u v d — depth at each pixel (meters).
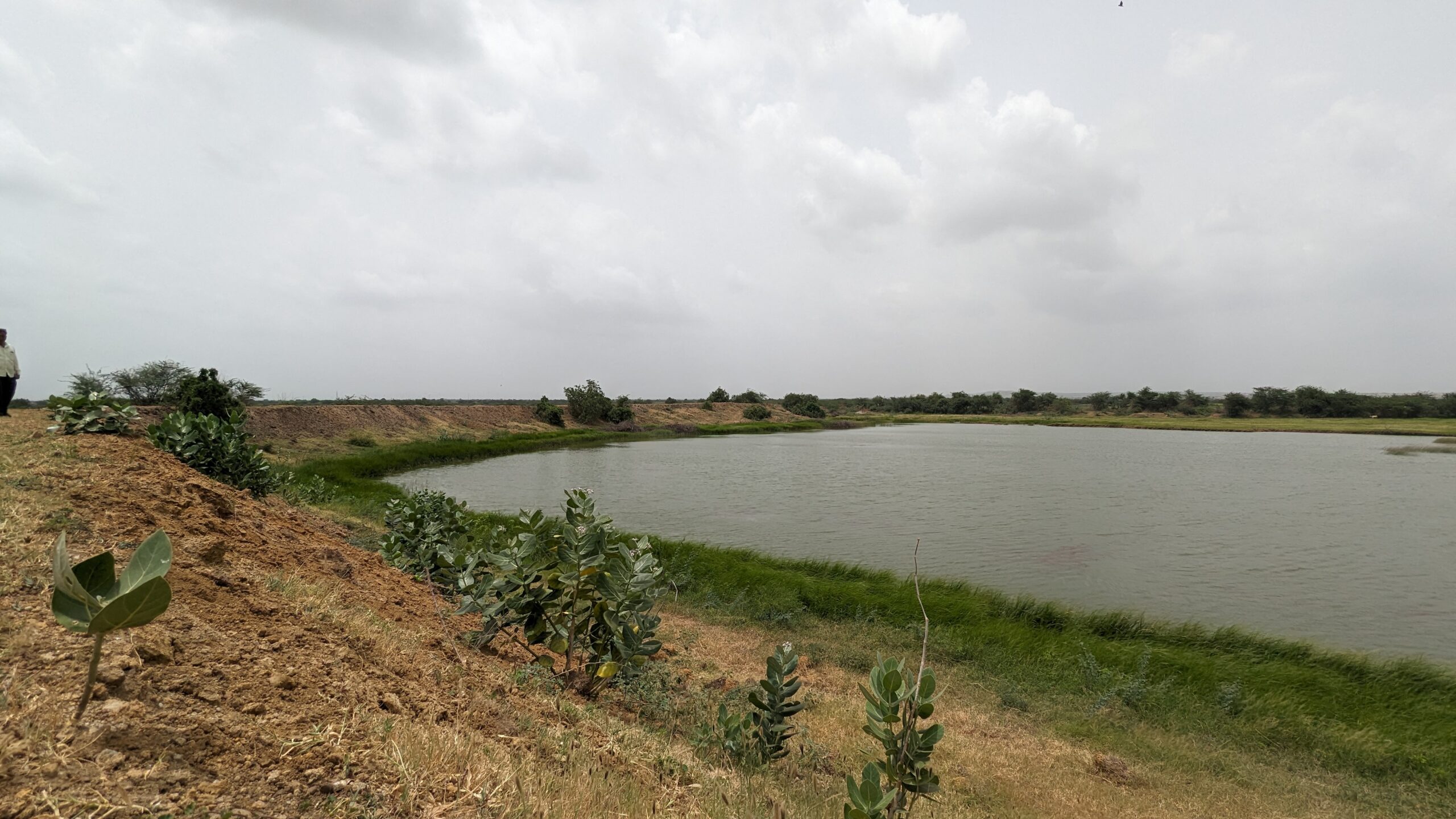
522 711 4.35
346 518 15.29
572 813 2.98
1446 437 76.38
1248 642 11.70
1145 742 8.31
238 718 2.62
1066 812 6.25
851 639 11.70
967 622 12.65
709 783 4.34
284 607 4.08
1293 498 30.34
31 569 3.18
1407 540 21.59
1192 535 22.11
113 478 5.18
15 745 1.97
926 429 101.94
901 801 4.00
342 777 2.55
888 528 22.97
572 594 5.87
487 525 17.53
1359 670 10.55
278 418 39.09
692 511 26.00
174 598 3.46
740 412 103.94
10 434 6.05
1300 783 7.49
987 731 8.30
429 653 4.64
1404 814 6.90
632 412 81.56
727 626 12.13
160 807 1.98
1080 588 16.08
